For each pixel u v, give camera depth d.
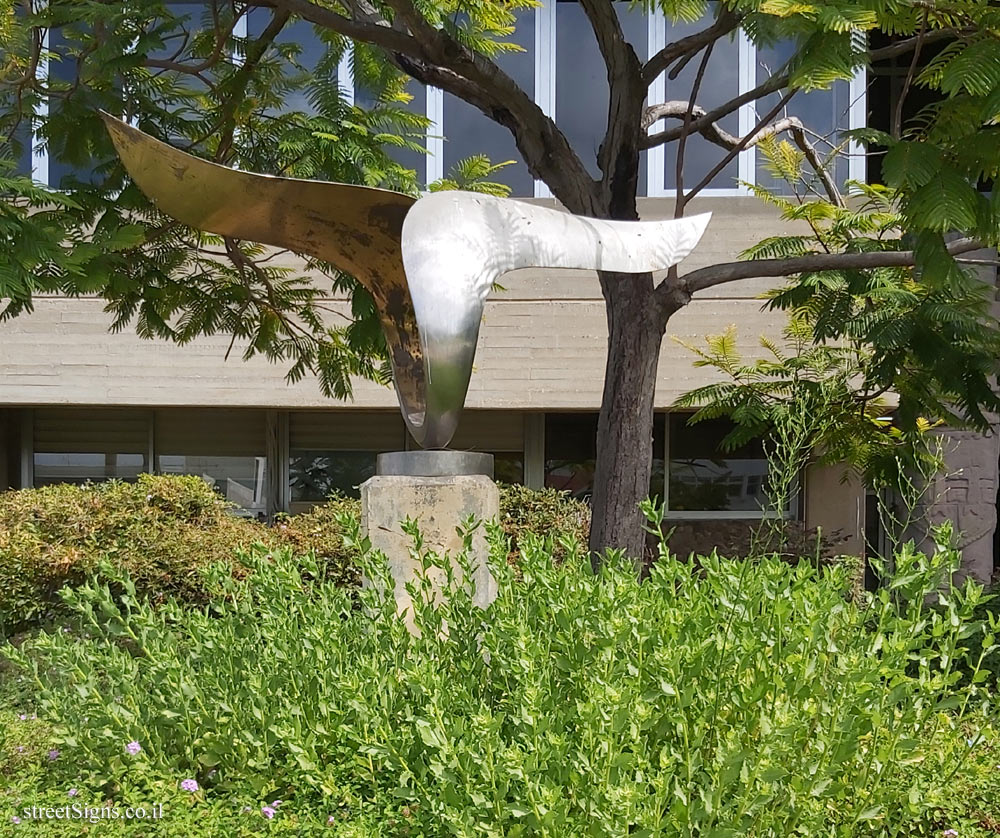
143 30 5.76
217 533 8.39
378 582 4.21
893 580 3.42
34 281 4.51
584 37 9.93
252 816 3.12
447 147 9.96
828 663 3.30
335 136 6.25
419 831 3.01
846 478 7.95
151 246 6.96
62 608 7.77
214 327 7.59
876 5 3.88
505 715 3.17
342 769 3.23
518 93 6.21
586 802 2.70
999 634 5.78
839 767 3.08
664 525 10.75
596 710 2.85
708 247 9.77
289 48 6.54
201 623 3.84
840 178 9.62
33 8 5.82
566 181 6.43
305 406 10.15
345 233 5.24
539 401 10.01
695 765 2.96
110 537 7.95
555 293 9.99
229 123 6.34
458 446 11.34
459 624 3.67
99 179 6.72
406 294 5.49
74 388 10.16
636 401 6.00
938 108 4.35
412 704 3.35
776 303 6.49
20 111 5.96
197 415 11.46
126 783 3.28
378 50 6.66
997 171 4.07
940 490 9.85
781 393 7.60
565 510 9.22
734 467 10.91
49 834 3.16
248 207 5.05
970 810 3.49
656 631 3.24
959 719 3.55
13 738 4.24
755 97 5.92
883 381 6.54
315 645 3.57
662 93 9.76
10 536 7.64
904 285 6.40
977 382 6.12
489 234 4.49
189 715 3.50
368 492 4.71
